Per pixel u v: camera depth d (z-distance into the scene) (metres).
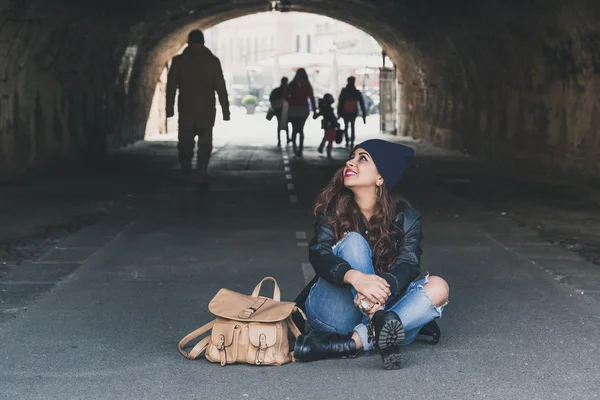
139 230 11.38
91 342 6.21
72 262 9.21
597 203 14.46
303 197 15.29
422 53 31.89
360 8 31.64
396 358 5.48
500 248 10.20
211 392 5.14
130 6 24.36
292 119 25.22
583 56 17.06
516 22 19.88
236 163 22.66
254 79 117.00
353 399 5.03
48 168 19.92
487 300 7.58
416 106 34.78
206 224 11.98
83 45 22.55
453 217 12.83
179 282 8.28
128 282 8.26
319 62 66.62
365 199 5.69
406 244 5.68
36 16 17.30
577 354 5.93
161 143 30.69
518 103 21.72
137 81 31.47
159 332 6.50
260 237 10.92
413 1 25.45
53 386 5.24
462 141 27.50
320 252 5.59
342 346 5.68
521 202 14.63
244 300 5.75
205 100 16.03
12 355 5.88
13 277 8.45
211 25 36.72
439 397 5.07
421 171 20.92
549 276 8.62
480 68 24.88
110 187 16.31
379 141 5.70
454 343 6.21
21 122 18.44
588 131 17.38
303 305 5.96
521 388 5.22
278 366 5.63
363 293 5.33
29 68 18.61
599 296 7.74
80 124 23.50
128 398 5.04
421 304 5.68
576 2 15.63
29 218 12.29
